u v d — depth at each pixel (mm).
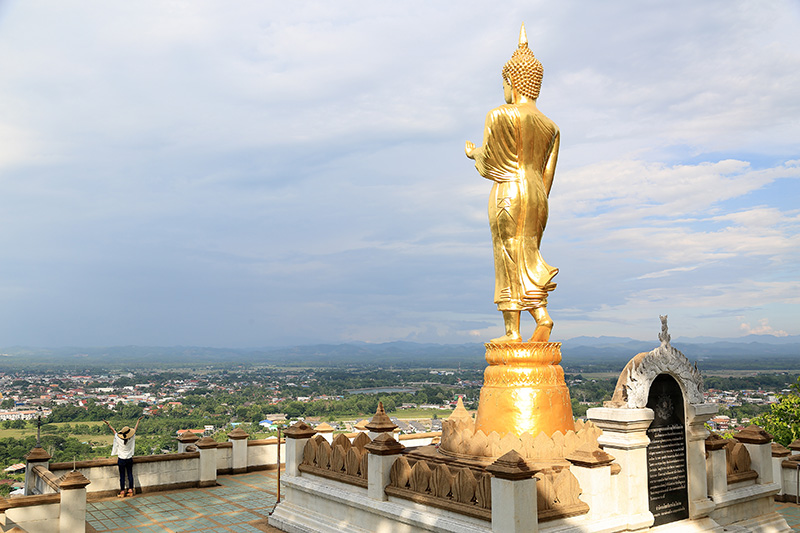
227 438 21062
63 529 12914
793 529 14141
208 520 14961
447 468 11250
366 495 12695
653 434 12039
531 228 13789
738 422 38719
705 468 12898
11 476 24219
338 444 14219
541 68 14344
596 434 12375
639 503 11516
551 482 10688
